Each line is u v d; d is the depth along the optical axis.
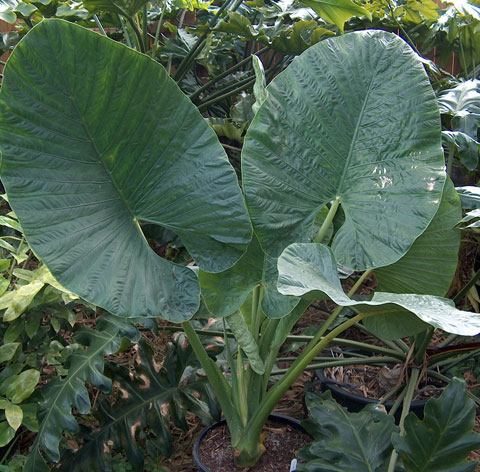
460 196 1.50
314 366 1.71
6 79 1.04
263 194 1.30
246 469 1.40
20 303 1.33
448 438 1.17
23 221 1.04
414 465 1.19
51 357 1.48
